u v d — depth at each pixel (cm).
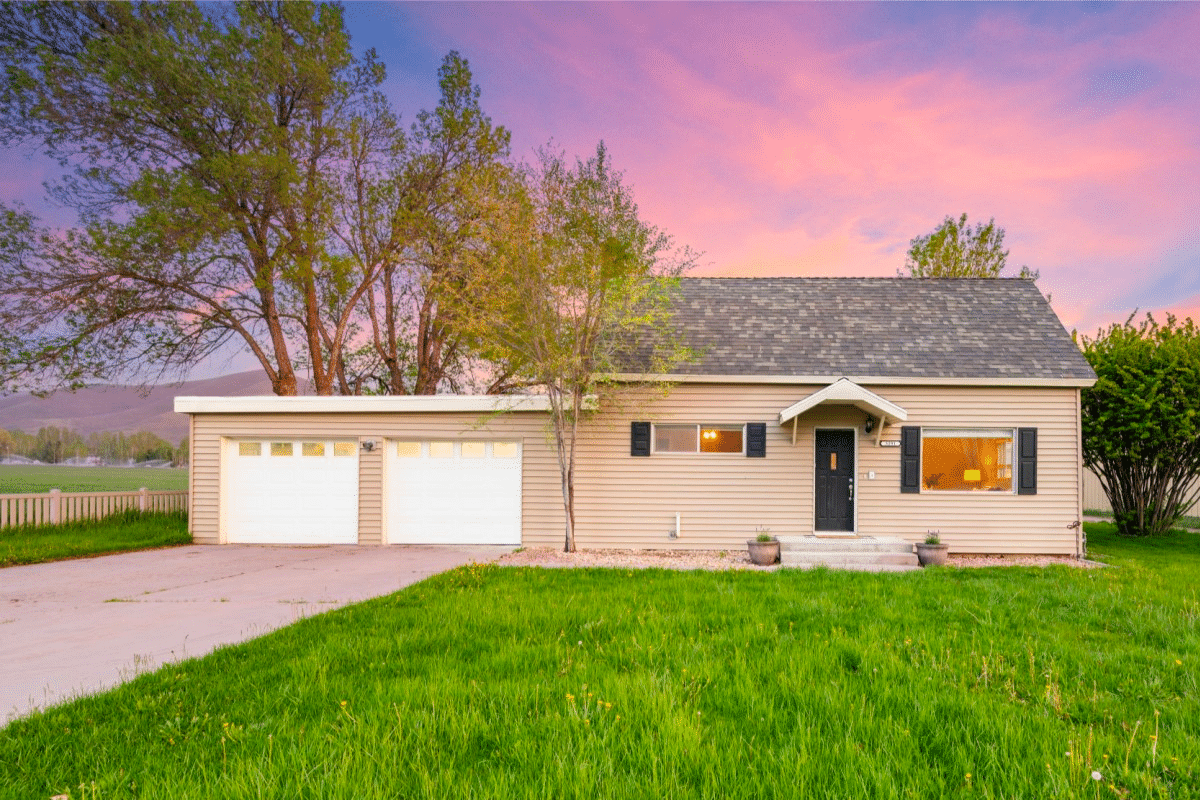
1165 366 1459
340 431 1415
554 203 1257
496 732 364
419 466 1412
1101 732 364
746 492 1328
